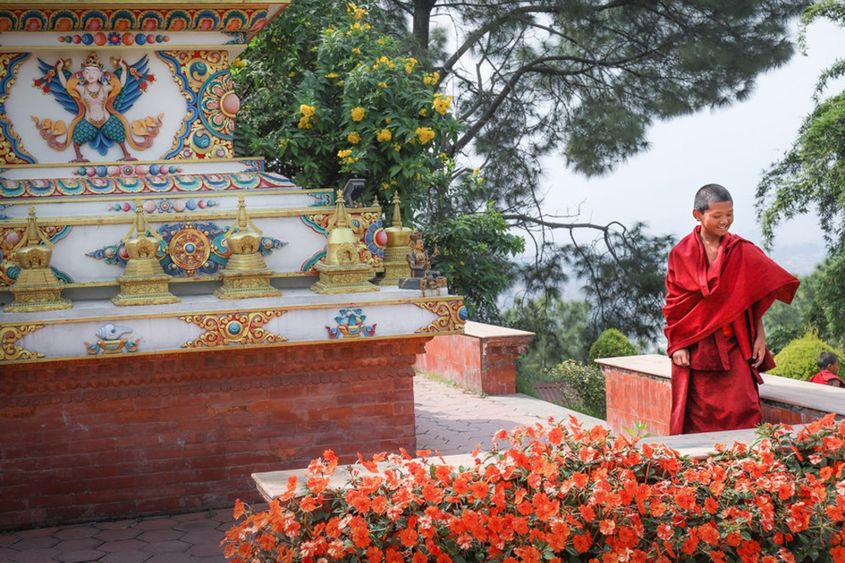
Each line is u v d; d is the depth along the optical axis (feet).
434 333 22.41
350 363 22.41
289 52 36.06
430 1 71.72
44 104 23.22
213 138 24.39
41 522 20.59
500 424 30.76
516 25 72.69
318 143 33.53
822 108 67.10
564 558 13.35
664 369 26.35
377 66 33.12
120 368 20.76
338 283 22.11
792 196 68.28
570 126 74.79
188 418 21.47
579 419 31.45
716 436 16.25
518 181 76.13
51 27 22.67
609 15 72.23
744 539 13.37
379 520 13.03
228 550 13.25
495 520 12.75
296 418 22.21
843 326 71.41
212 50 24.27
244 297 21.25
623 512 13.17
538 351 77.36
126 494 21.11
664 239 76.59
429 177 37.45
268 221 22.99
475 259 46.65
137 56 23.77
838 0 65.51
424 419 31.76
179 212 22.62
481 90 76.23
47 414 20.57
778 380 24.30
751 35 70.03
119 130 23.67
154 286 20.84
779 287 19.33
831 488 14.43
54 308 19.97
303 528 13.08
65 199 22.17
